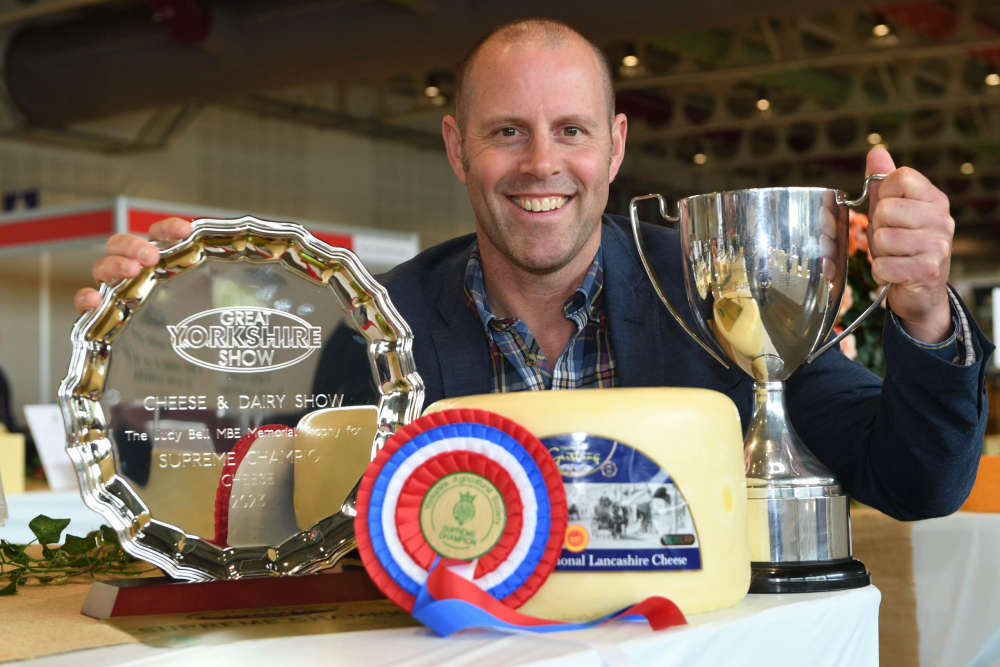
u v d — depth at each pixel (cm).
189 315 80
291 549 80
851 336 175
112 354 78
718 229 86
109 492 76
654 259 125
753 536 81
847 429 100
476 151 114
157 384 79
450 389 119
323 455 82
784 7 611
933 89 1243
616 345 120
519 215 113
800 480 82
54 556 96
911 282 80
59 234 497
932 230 79
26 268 594
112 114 822
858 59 889
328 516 81
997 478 166
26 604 78
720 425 72
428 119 1224
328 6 695
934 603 152
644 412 69
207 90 760
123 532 74
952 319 84
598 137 113
